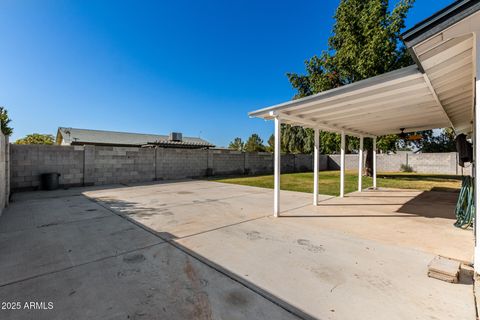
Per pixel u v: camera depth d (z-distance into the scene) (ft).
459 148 15.38
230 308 6.39
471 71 9.89
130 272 8.52
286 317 6.01
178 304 6.57
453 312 6.15
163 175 43.88
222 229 13.94
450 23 7.22
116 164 37.60
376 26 39.42
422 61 8.79
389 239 12.12
